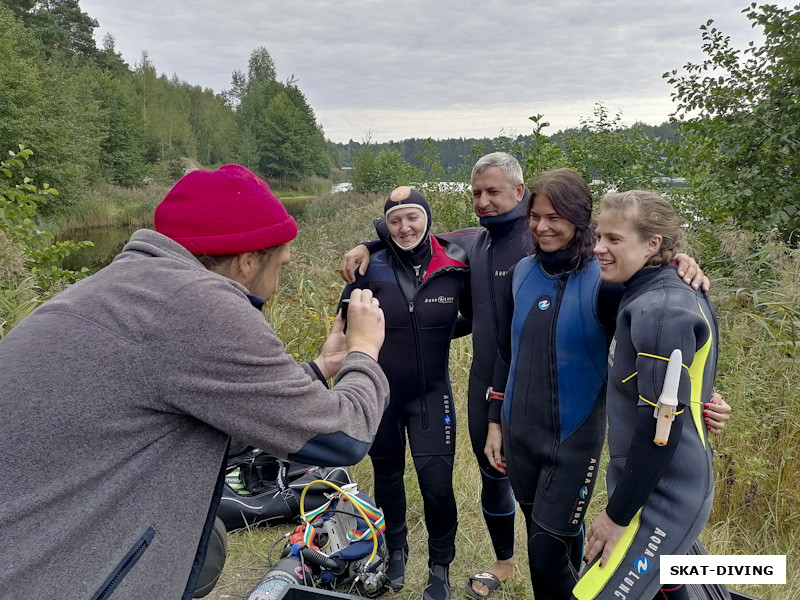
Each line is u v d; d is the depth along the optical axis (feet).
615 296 6.14
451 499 8.07
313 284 18.54
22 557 2.95
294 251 23.76
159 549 3.30
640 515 5.17
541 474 6.72
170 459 3.34
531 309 6.79
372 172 104.42
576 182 6.29
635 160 23.77
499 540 8.24
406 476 10.93
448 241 8.66
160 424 3.30
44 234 16.28
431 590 7.93
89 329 3.21
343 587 8.00
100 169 116.57
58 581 3.02
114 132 122.93
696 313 4.92
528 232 7.89
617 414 5.55
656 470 4.89
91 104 108.37
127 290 3.36
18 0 131.54
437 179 36.78
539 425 6.65
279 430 3.41
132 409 3.21
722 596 6.19
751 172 17.38
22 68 67.87
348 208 75.20
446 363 8.24
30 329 3.31
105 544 3.15
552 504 6.51
